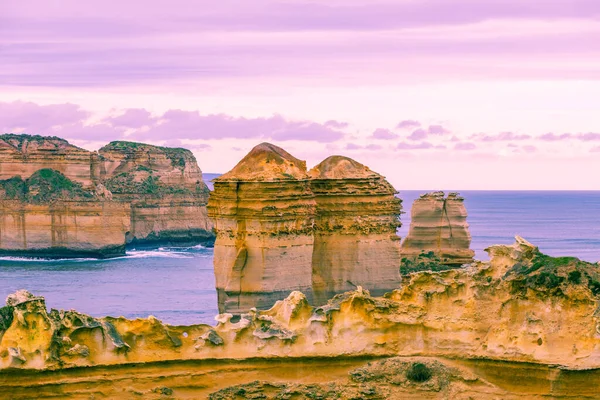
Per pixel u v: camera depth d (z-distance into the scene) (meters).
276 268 98.69
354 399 70.06
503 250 76.44
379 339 75.12
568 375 69.62
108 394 68.56
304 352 73.56
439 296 76.25
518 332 72.44
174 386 70.50
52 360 67.56
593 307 70.75
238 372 72.19
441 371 71.88
